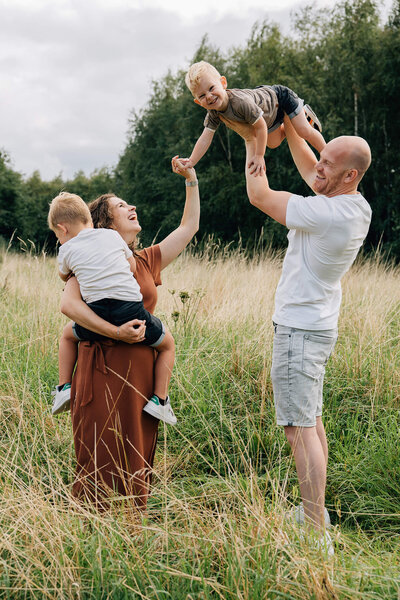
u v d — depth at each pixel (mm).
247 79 22656
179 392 3924
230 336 4730
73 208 2680
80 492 2648
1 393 3918
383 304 5574
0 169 31969
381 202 18375
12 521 2410
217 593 2037
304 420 2723
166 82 28812
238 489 2766
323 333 2727
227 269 6891
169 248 2961
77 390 2688
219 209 22359
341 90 18984
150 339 2660
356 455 3363
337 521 2994
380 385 3975
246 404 3939
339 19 19719
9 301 6410
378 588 2061
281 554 2164
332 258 2629
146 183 27766
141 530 2340
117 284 2551
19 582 2068
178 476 3203
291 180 19453
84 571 2148
